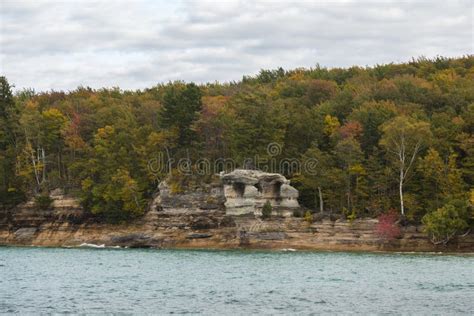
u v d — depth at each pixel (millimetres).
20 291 85375
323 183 159125
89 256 136375
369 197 158125
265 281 93375
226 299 78188
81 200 174125
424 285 88312
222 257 132250
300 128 176375
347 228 152000
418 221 150875
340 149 159375
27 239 176500
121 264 118812
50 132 191750
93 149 182750
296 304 74750
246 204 156500
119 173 170000
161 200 167125
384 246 148250
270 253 142500
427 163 149750
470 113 165500
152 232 166000
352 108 190625
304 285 89062
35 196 180250
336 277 97438
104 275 101625
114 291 84875
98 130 185250
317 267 111500
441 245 146125
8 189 181000
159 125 189125
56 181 184500
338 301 76500
